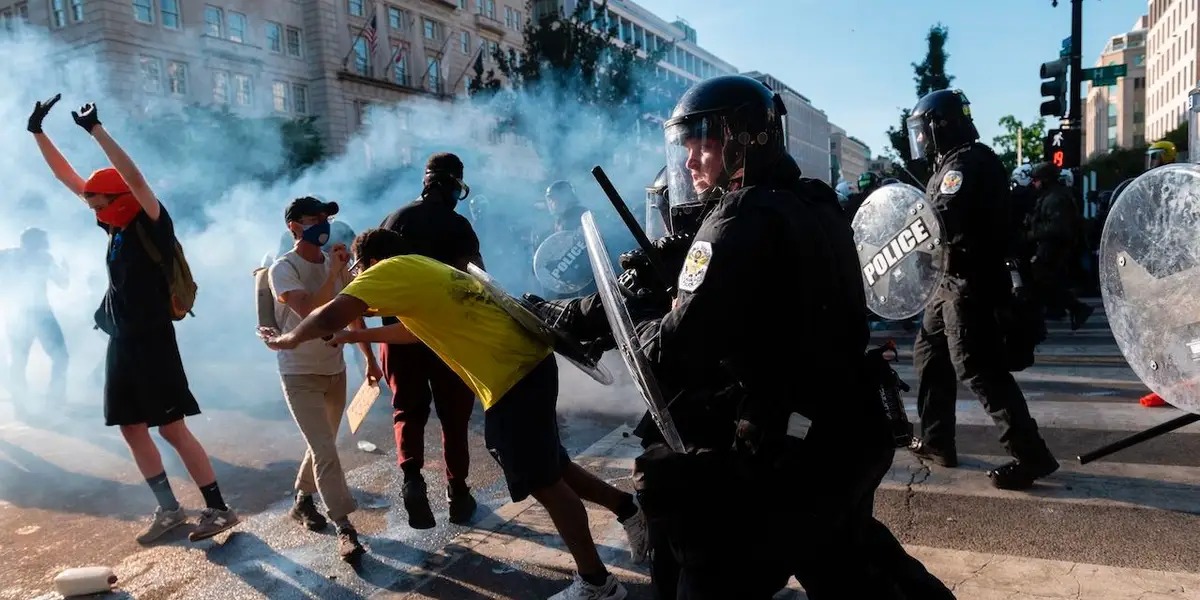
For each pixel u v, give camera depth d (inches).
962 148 152.2
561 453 126.6
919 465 171.0
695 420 74.2
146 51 1179.3
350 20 1537.9
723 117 77.5
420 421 151.5
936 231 141.4
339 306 114.3
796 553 73.2
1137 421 199.6
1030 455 150.6
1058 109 492.1
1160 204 101.8
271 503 172.4
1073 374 260.1
